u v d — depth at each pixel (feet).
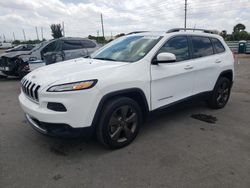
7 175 8.95
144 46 12.25
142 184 8.44
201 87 14.88
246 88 24.98
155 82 11.68
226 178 8.77
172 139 12.05
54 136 9.56
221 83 16.46
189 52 13.84
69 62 12.89
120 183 8.49
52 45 29.99
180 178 8.77
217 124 14.17
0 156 10.34
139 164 9.71
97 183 8.50
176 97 13.15
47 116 9.30
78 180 8.66
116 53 12.90
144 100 11.32
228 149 11.02
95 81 9.61
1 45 139.13
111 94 10.02
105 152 10.68
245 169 9.36
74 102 9.21
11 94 22.85
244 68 41.75
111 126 10.46
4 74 31.96
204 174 9.02
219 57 15.99
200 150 10.90
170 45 12.69
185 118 15.14
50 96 9.30
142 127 13.58
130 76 10.64
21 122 14.52
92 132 9.94
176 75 12.67
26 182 8.54
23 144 11.48
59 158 10.19
